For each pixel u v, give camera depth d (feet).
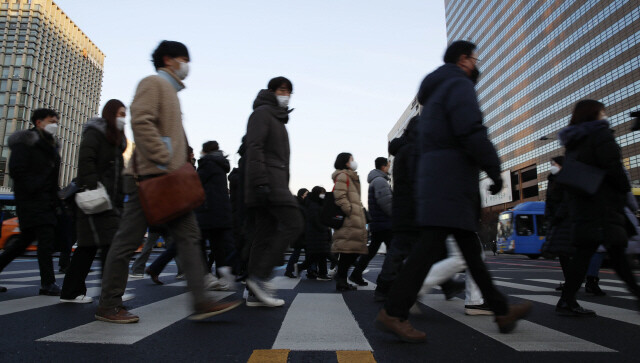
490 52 294.87
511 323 8.55
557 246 14.44
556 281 23.24
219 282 16.90
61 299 12.07
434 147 8.13
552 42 220.84
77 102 250.78
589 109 10.66
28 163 13.44
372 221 16.72
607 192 10.21
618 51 178.40
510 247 78.59
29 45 214.07
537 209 78.59
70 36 245.24
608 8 184.14
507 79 268.41
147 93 9.18
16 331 8.31
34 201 13.56
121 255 9.49
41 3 219.61
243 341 7.81
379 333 8.71
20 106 208.74
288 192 11.77
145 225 9.78
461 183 7.84
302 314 10.86
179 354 6.84
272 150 11.73
